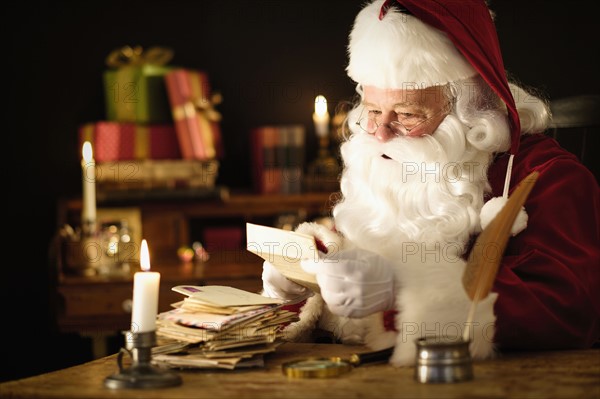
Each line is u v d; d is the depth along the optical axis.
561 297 1.83
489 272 1.66
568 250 1.91
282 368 1.72
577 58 4.72
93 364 1.88
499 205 1.99
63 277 4.26
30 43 4.84
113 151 4.49
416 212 2.07
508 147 2.13
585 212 1.99
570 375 1.64
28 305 4.88
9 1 4.82
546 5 4.71
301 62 4.90
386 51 2.05
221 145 4.74
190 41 4.89
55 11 4.84
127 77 4.62
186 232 4.52
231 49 4.89
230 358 1.74
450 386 1.57
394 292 1.74
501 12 4.72
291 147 4.62
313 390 1.58
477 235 2.10
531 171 2.11
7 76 4.84
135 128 4.54
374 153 2.12
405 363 1.73
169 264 4.41
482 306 1.72
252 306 1.82
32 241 4.88
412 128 2.11
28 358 4.88
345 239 2.19
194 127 4.54
